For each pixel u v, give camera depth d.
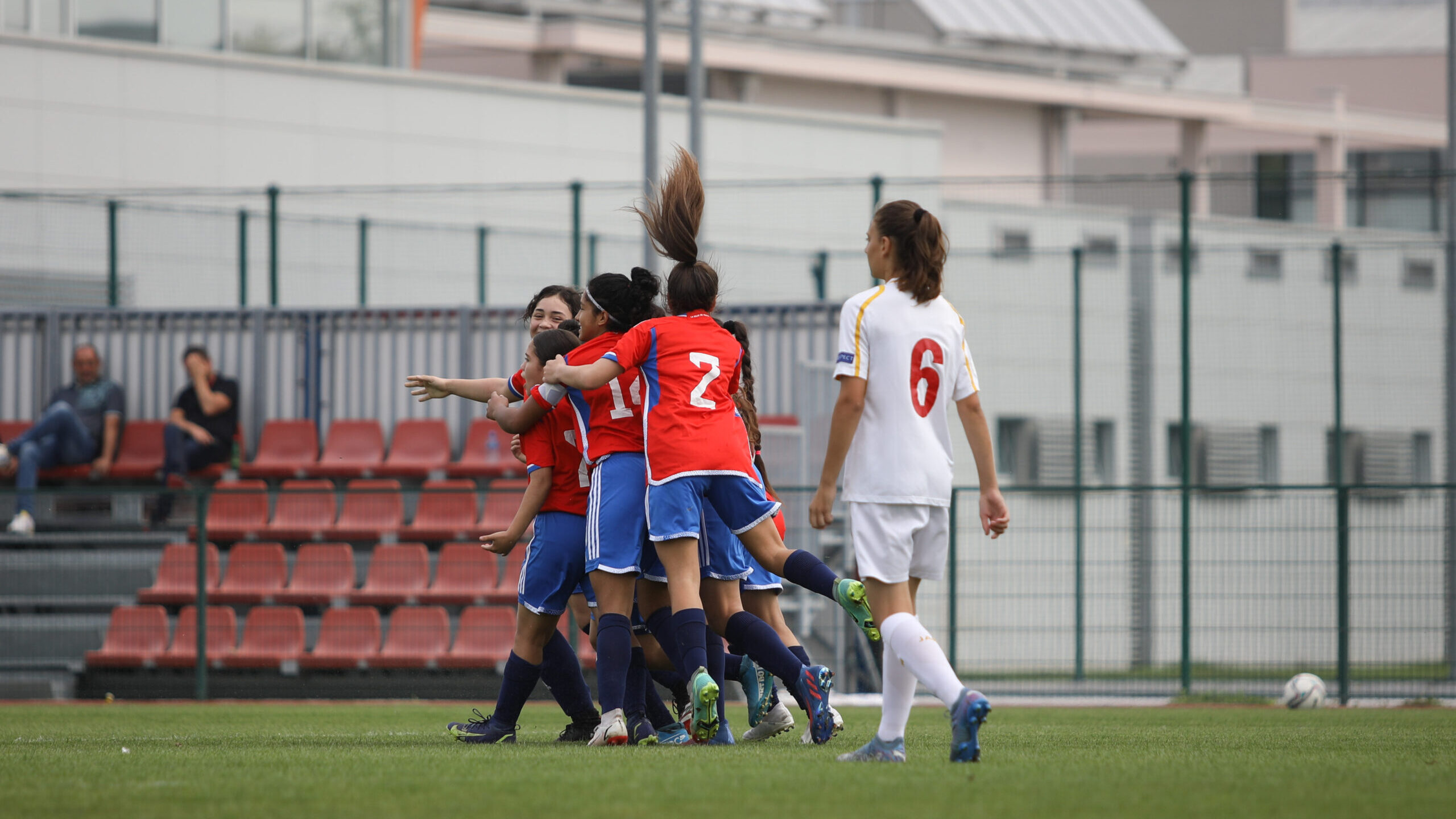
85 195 59.88
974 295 75.50
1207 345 77.56
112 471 53.28
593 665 41.66
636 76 99.31
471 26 88.69
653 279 21.25
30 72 66.31
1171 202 116.44
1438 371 79.62
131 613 45.72
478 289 68.19
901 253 17.58
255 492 42.50
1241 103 112.38
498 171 74.06
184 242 66.75
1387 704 43.50
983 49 104.12
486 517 48.72
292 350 54.97
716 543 20.95
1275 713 37.31
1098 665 51.25
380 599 46.69
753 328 52.00
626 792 14.96
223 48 71.56
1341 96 115.56
